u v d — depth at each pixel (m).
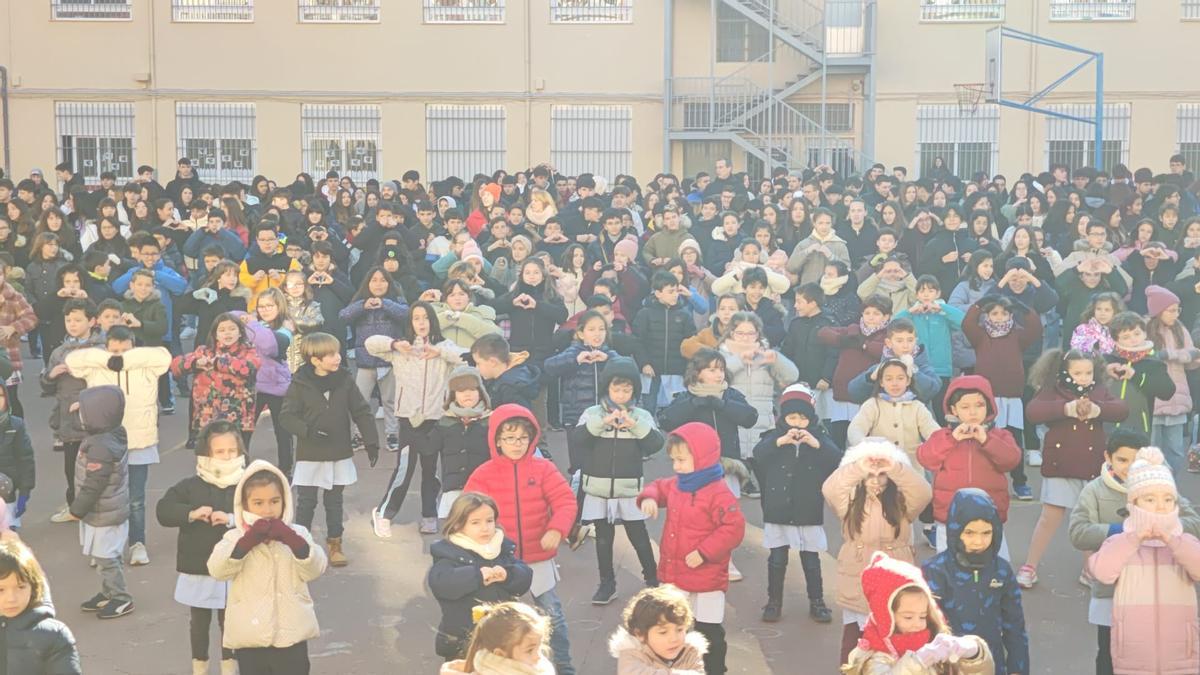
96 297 13.83
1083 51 26.16
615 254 14.05
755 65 29.09
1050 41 26.41
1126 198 17.31
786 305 14.77
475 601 6.33
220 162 29.39
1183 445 11.02
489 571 6.33
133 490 9.55
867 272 14.36
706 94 29.00
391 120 29.39
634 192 20.72
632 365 8.70
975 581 6.05
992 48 26.50
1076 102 28.55
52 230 16.84
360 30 29.27
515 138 29.36
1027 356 12.44
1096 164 25.84
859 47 28.66
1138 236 14.52
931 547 9.64
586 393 11.29
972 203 18.12
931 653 5.09
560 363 11.16
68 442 10.15
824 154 28.41
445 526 6.49
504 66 29.27
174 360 10.36
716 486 7.23
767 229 15.23
